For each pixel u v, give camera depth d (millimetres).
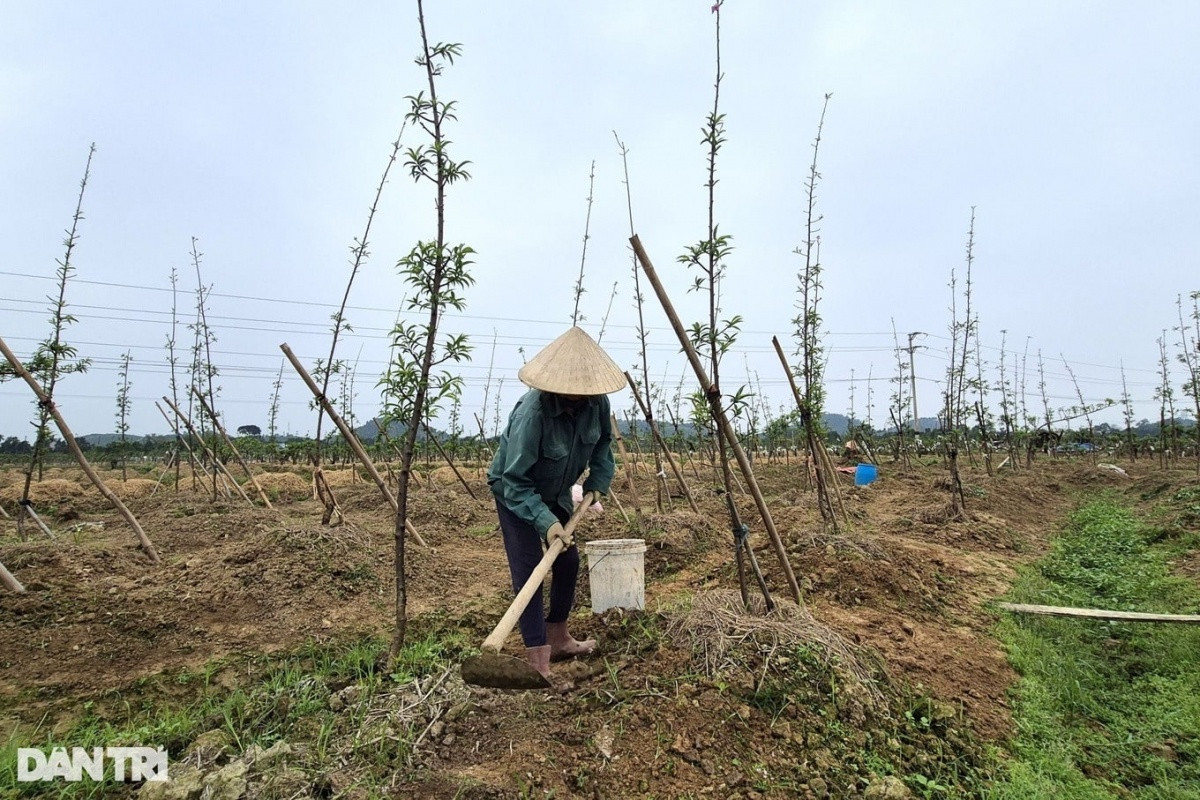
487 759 2963
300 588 5461
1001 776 3236
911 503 11344
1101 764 3531
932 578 5977
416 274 3820
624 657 3771
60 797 2809
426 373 3969
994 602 5664
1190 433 18781
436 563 6660
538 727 3166
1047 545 8883
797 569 5781
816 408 7516
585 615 4844
